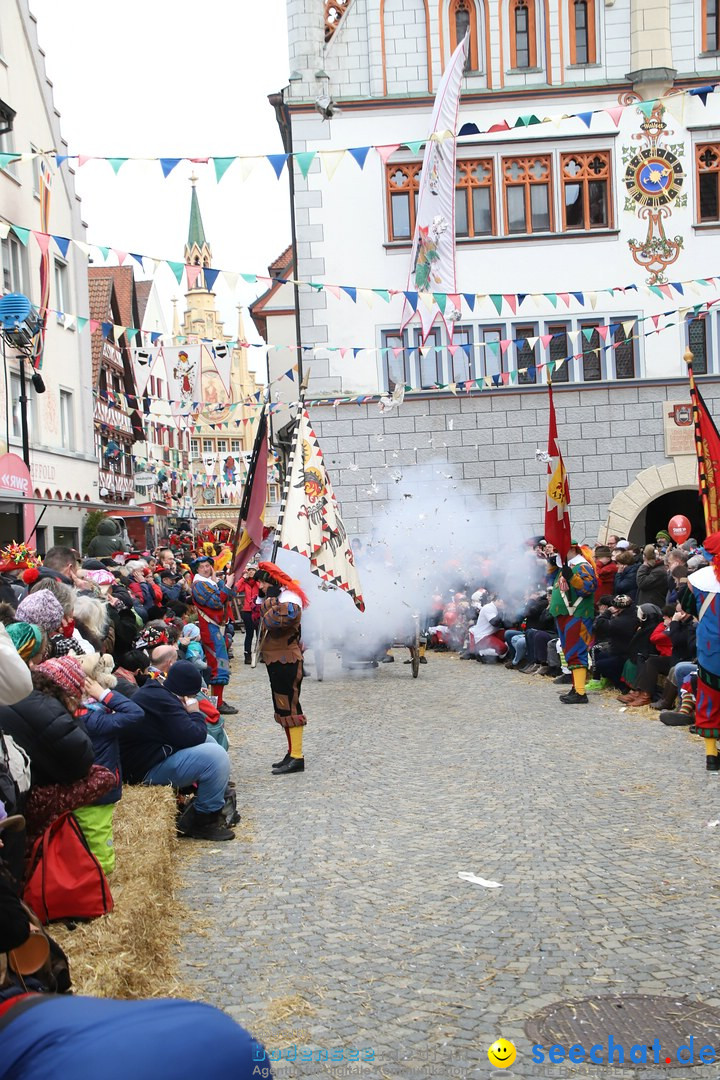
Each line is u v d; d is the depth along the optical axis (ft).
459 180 76.38
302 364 76.43
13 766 14.93
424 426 76.33
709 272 76.23
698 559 38.86
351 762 32.76
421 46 76.07
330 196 76.33
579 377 76.69
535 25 76.18
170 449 151.02
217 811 24.53
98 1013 6.37
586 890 19.67
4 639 14.15
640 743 33.65
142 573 47.60
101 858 17.83
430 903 19.34
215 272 36.73
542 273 76.48
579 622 42.45
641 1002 14.76
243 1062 6.30
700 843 22.43
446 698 45.57
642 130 75.72
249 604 64.39
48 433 80.28
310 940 17.71
